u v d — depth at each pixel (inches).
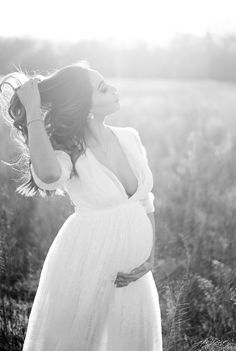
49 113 102.0
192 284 154.7
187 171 286.4
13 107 104.3
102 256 100.0
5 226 175.2
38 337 102.0
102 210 101.7
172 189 272.1
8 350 132.0
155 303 107.3
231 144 382.9
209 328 145.2
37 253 186.7
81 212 103.1
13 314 145.3
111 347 103.2
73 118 100.5
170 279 168.4
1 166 229.5
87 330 101.3
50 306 101.3
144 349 106.0
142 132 458.3
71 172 101.3
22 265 172.6
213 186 275.3
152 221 111.3
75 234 102.0
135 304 103.7
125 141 106.5
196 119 498.3
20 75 107.8
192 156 290.5
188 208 235.8
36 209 210.2
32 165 95.8
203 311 151.9
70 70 101.2
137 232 101.9
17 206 196.9
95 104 102.3
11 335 134.7
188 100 871.1
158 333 107.8
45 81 101.4
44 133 96.3
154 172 305.0
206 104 748.6
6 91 107.1
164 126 496.1
